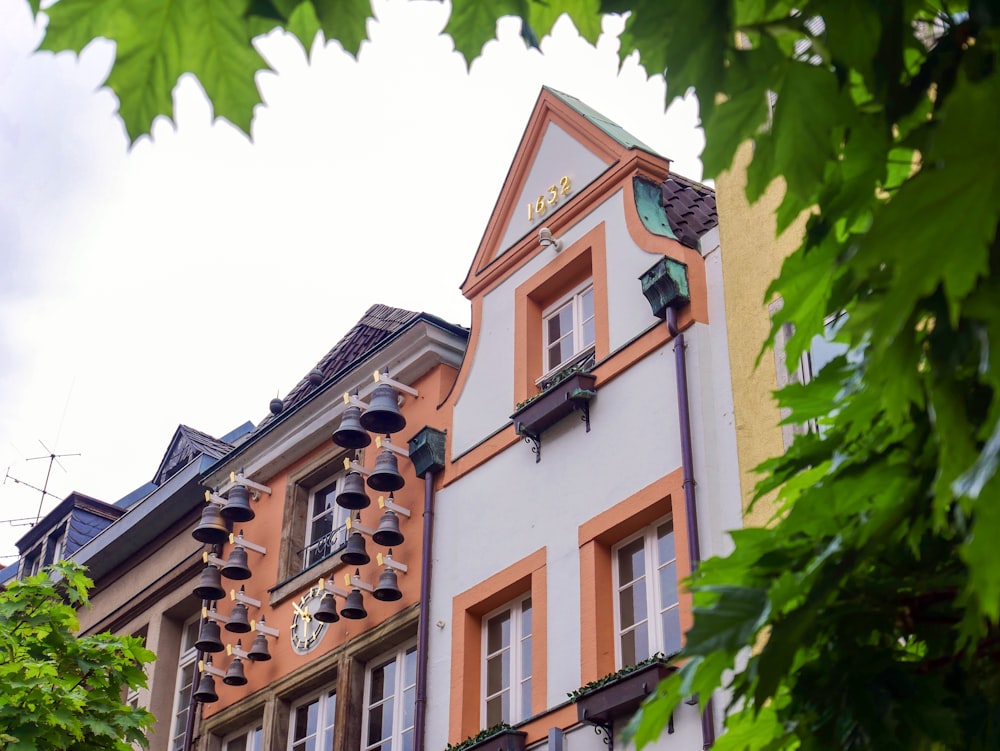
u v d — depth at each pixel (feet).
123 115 9.14
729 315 41.47
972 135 6.84
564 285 51.24
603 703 39.83
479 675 47.44
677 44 9.25
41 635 47.80
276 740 57.57
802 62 9.36
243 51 9.10
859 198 10.73
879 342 7.38
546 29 10.75
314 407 62.59
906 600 11.52
